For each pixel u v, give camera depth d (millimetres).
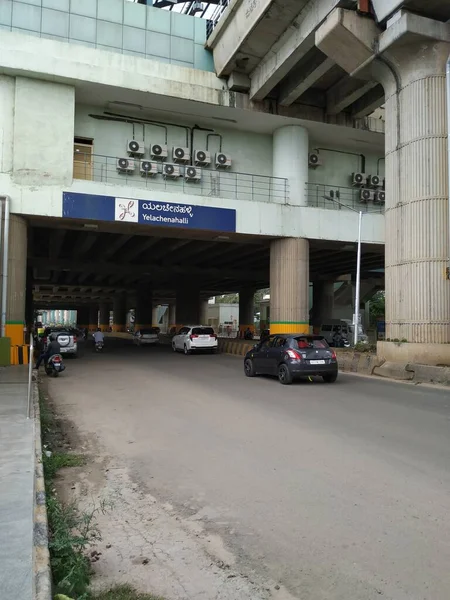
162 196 21062
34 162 19672
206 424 8812
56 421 9375
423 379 14859
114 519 4648
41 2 21266
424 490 5234
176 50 23188
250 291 51562
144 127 23875
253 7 19203
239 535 4230
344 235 24344
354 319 23172
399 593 3271
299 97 24219
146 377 16469
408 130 17062
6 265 18719
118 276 41000
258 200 25500
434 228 16359
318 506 4828
